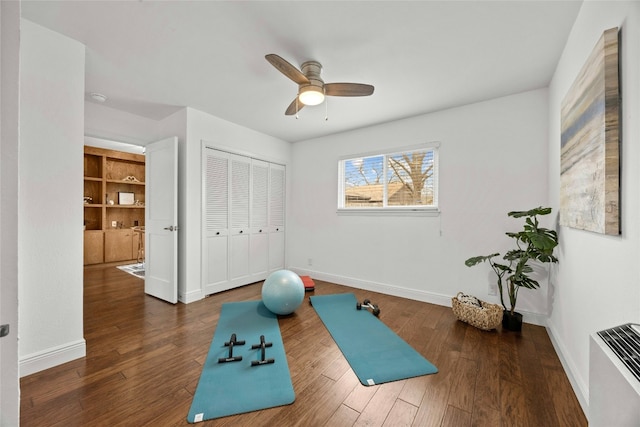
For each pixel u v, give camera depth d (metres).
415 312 2.82
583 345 1.52
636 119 1.01
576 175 1.54
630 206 1.05
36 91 1.71
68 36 1.83
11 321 0.59
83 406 1.42
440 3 1.52
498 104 2.71
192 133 3.11
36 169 1.72
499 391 1.56
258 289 3.65
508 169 2.66
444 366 1.81
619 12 1.14
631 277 1.04
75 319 1.88
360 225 3.74
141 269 4.82
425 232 3.18
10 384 0.59
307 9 1.58
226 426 1.30
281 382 1.63
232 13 1.61
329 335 2.28
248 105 3.00
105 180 5.57
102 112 2.97
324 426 1.31
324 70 2.23
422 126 3.19
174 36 1.83
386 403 1.46
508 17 1.62
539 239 1.99
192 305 2.99
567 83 1.84
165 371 1.73
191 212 3.12
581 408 1.42
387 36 1.81
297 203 4.49
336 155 4.00
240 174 3.75
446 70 2.22
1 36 0.58
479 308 2.42
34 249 1.72
